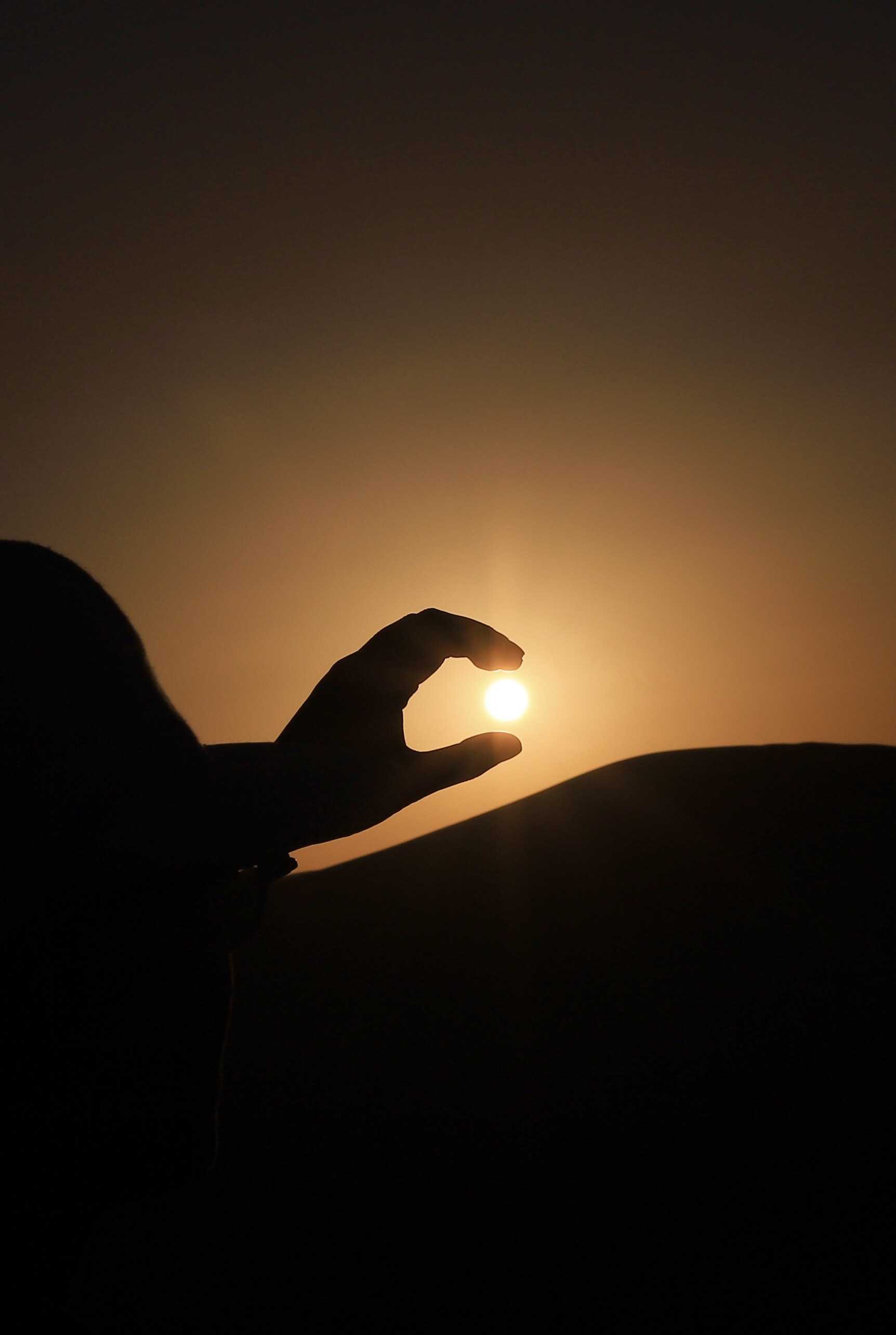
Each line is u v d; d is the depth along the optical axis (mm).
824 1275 3910
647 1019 5953
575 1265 4355
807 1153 4613
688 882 7258
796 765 8531
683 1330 3793
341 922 8875
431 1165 5449
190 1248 5445
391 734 980
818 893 6605
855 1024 5344
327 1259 4961
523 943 7355
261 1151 6094
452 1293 4391
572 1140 5234
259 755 907
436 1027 6750
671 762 9391
